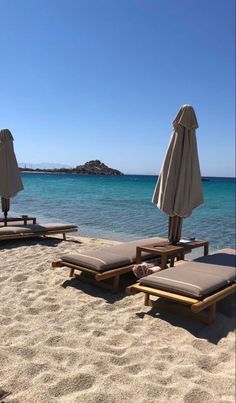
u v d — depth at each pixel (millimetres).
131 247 6020
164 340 3777
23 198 26438
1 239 7762
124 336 3816
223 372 3270
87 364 3232
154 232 12047
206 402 2816
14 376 2998
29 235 8180
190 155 5707
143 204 22500
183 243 5992
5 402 2678
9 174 8828
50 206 20641
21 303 4582
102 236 11156
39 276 5684
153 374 3137
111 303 4699
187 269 4742
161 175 5832
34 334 3744
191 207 5766
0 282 5383
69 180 74250
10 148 8898
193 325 4109
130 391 2891
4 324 3975
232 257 5465
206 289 4047
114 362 3303
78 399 2750
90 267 5086
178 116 5672
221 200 30625
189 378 3131
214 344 3736
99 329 3936
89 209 19172
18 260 6680
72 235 10945
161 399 2816
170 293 4184
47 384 2914
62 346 3545
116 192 36625
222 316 4336
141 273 5172
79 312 4359
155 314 4363
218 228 13672
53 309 4441
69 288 5160
